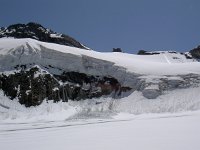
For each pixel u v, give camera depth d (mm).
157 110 42281
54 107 40125
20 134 19062
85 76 50656
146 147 11195
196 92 46031
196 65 55625
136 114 41531
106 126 23016
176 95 46125
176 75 50969
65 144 13094
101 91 49562
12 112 35438
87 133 17672
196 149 10305
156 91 47125
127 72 52062
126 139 13773
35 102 38750
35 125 27859
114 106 45344
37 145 13211
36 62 46594
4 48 47188
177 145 11312
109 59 55250
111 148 11367
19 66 43875
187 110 41188
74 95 46469
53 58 49375
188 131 16281
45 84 42062
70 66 50094
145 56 89125
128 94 49031
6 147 13023
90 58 52812
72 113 40250
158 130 17469
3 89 38688
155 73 52188
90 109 40938
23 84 39844
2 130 22766
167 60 88125
